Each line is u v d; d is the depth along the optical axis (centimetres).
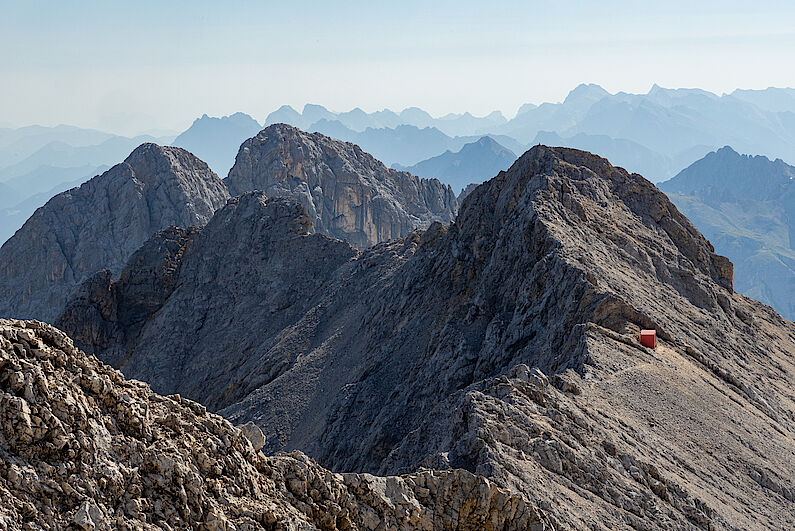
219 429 2569
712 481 5141
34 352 2217
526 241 9300
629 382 6025
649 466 4638
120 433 2273
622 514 3988
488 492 3116
